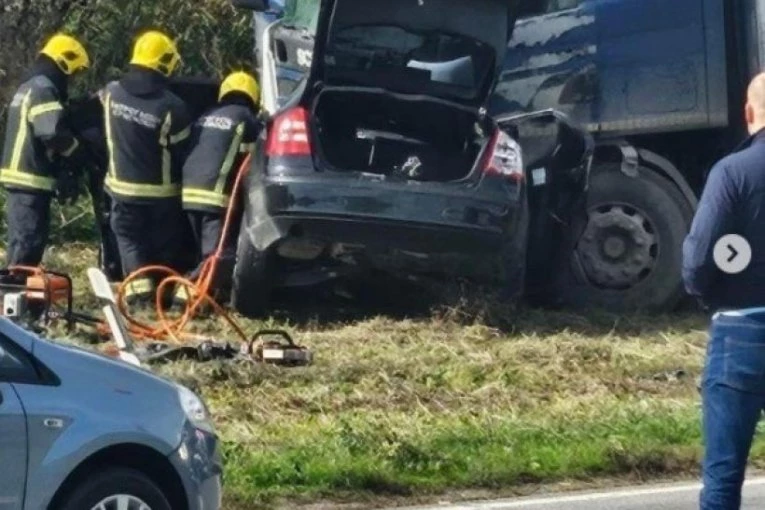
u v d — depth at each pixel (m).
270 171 16.59
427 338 16.83
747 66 18.61
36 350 9.43
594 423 14.38
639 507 12.46
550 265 18.58
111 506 9.46
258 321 17.30
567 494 12.97
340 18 16.70
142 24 24.94
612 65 18.59
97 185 18.61
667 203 18.62
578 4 18.50
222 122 17.64
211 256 17.39
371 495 12.67
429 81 17.14
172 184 17.89
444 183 16.69
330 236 16.55
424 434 13.72
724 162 9.23
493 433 13.91
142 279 17.70
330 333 16.88
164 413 9.71
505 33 17.08
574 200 18.31
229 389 14.83
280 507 12.27
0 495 8.98
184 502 9.80
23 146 17.83
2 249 21.03
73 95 24.58
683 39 18.66
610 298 18.70
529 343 16.69
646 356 16.53
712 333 9.35
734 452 9.29
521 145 18.00
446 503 12.62
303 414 14.40
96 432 9.33
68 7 24.52
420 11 16.80
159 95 17.77
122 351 14.59
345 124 17.30
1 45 24.09
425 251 16.72
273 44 18.44
